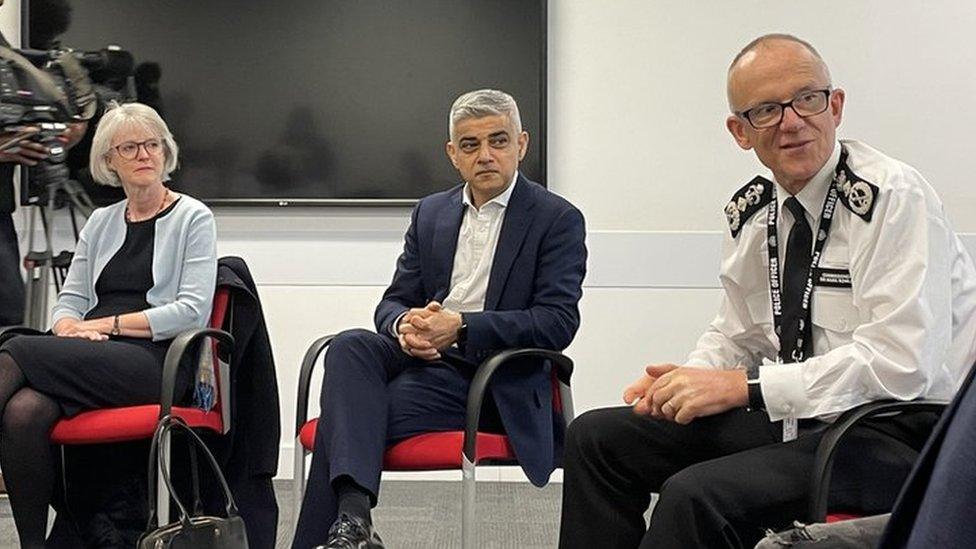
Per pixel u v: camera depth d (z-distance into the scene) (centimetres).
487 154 263
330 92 423
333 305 431
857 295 191
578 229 265
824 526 149
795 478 178
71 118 350
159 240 293
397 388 248
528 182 272
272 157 424
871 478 179
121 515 288
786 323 201
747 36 423
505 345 248
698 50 424
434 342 245
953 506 83
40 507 257
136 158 295
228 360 286
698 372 193
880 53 423
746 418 205
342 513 222
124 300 293
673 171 426
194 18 421
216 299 290
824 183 199
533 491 419
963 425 84
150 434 262
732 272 218
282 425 431
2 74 328
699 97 425
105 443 289
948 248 188
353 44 422
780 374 187
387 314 267
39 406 257
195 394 280
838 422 174
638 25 425
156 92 421
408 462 239
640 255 427
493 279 262
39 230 418
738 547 176
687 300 427
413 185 424
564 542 208
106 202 415
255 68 422
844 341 196
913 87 422
